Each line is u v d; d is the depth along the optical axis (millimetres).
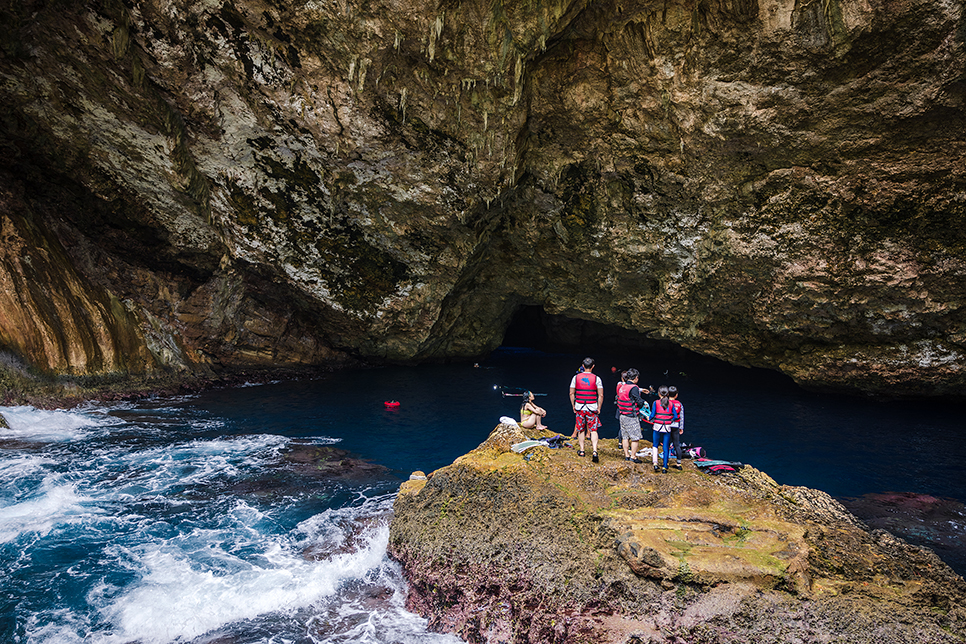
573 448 9523
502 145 15219
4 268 15297
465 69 13328
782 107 12375
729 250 15359
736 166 13977
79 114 15539
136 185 17438
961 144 11719
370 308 21078
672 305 17875
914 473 11797
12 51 13969
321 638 6664
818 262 14422
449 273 20125
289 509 10000
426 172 16359
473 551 7227
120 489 10625
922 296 13922
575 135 15297
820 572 6277
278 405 17703
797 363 17516
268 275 20203
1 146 16047
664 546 6383
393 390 20297
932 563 6703
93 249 18281
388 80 13867
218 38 13461
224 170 17031
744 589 5883
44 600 7102
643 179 15469
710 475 8633
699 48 12188
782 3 10891
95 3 12852
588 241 17922
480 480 8156
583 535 7078
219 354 20984
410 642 6668
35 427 13812
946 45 10344
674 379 22250
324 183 17062
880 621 5629
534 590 6566
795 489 8320
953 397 16969
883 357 15758
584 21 12836
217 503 10188
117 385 17141
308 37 13141
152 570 7887
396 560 8117
